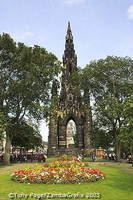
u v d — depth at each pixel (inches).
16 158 2544.3
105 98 2753.4
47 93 2293.3
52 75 2279.8
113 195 725.9
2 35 2085.4
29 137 2691.9
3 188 828.6
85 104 3590.1
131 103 1280.8
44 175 960.9
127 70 2839.6
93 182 967.6
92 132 3036.4
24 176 972.6
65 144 3604.8
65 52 4350.4
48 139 3582.7
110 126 2746.1
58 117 3688.5
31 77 2060.8
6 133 2166.6
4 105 2144.4
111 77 2869.1
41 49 2267.5
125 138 1278.3
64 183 927.0
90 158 3097.9
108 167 1732.3
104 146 3095.5
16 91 2078.0
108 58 2861.7
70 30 4571.9
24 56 2111.2
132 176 1214.3
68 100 3789.4
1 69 2140.7
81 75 3006.9
